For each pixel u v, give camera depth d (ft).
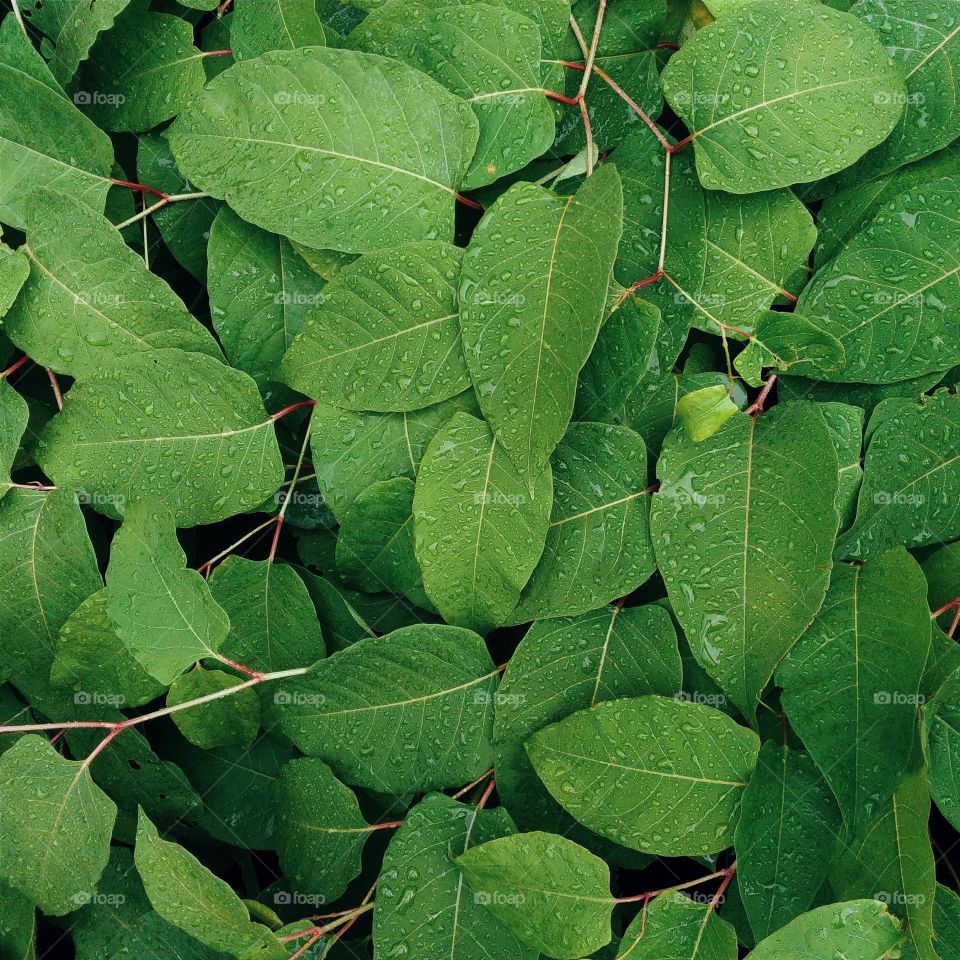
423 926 2.14
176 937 2.25
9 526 2.21
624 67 2.21
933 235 2.15
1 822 2.17
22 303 2.19
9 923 2.20
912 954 2.10
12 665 2.24
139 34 2.24
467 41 2.16
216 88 2.13
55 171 2.20
